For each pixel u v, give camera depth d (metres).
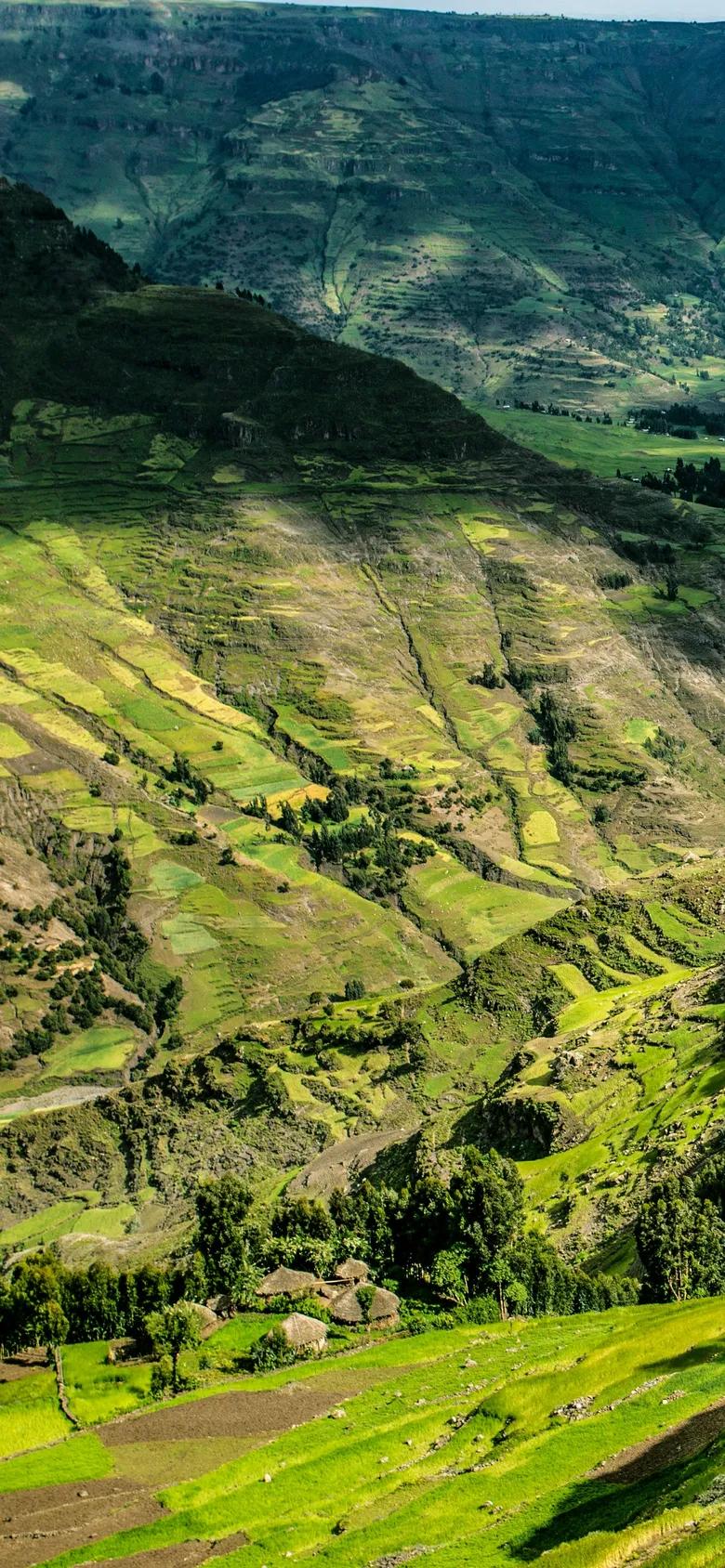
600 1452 82.31
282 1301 130.00
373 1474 92.00
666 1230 121.38
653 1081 171.12
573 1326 116.81
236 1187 137.12
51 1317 123.50
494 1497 81.56
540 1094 179.12
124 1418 108.62
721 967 196.88
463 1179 136.25
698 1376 89.19
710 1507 68.06
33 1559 87.62
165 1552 86.56
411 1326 124.56
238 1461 97.75
